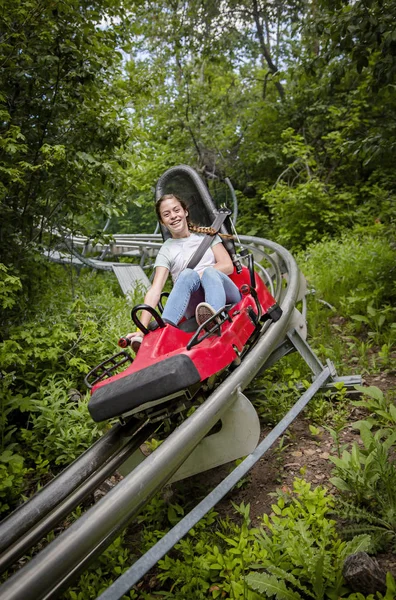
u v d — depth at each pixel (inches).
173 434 84.4
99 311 212.2
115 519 69.1
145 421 104.8
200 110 473.1
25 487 119.9
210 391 111.1
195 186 154.3
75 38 170.6
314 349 181.0
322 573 74.9
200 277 115.4
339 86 423.8
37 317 179.9
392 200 337.7
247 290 124.3
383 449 98.4
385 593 73.4
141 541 96.4
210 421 90.6
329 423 129.3
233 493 109.0
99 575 88.4
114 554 92.7
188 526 79.2
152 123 484.7
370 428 118.2
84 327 172.9
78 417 133.9
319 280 248.8
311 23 209.5
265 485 109.7
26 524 75.3
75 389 156.7
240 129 497.0
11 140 151.3
